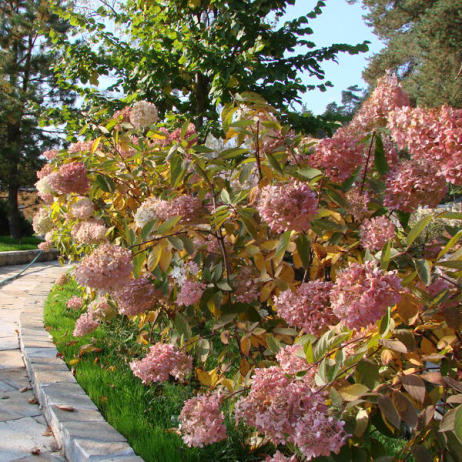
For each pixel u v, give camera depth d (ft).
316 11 19.19
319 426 4.64
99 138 10.83
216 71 18.03
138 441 8.23
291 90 19.72
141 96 20.36
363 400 5.12
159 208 8.31
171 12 20.44
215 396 6.61
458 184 5.60
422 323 6.70
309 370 5.59
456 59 71.92
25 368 13.43
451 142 5.43
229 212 8.11
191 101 21.20
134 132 11.35
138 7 20.20
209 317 10.68
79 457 7.79
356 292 5.14
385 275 5.13
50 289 23.65
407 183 6.77
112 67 20.79
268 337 6.65
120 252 7.16
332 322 6.47
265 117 8.45
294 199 6.05
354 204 7.57
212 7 20.33
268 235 9.06
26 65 59.36
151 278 9.98
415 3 85.25
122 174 11.11
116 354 13.16
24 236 65.00
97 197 12.11
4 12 61.11
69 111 20.65
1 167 56.70
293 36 19.63
